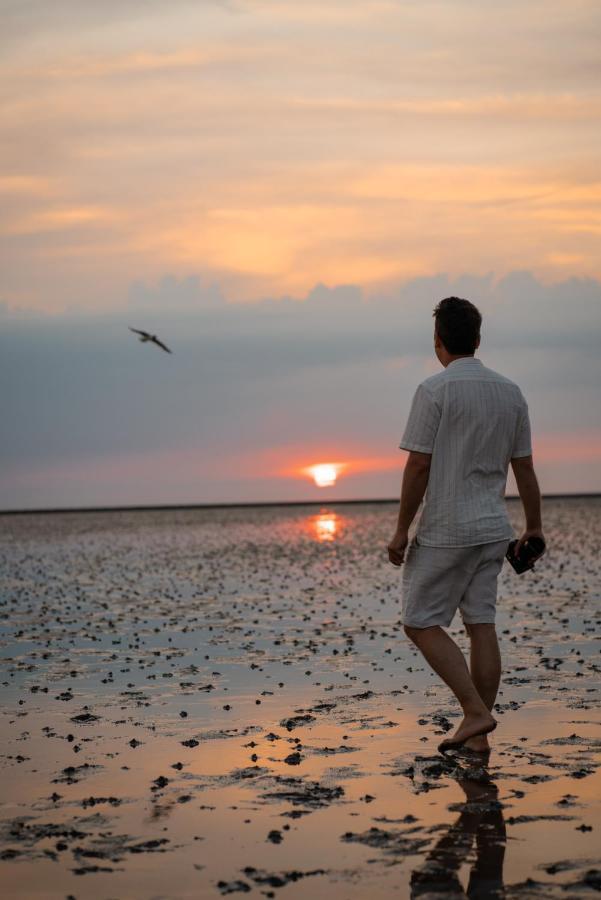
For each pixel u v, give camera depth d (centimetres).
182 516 13838
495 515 672
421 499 682
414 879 432
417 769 606
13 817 530
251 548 3891
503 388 680
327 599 1764
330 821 511
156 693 885
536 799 537
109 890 429
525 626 1307
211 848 477
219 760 641
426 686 885
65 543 4859
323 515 12056
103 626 1420
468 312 690
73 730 740
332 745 673
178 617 1517
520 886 420
